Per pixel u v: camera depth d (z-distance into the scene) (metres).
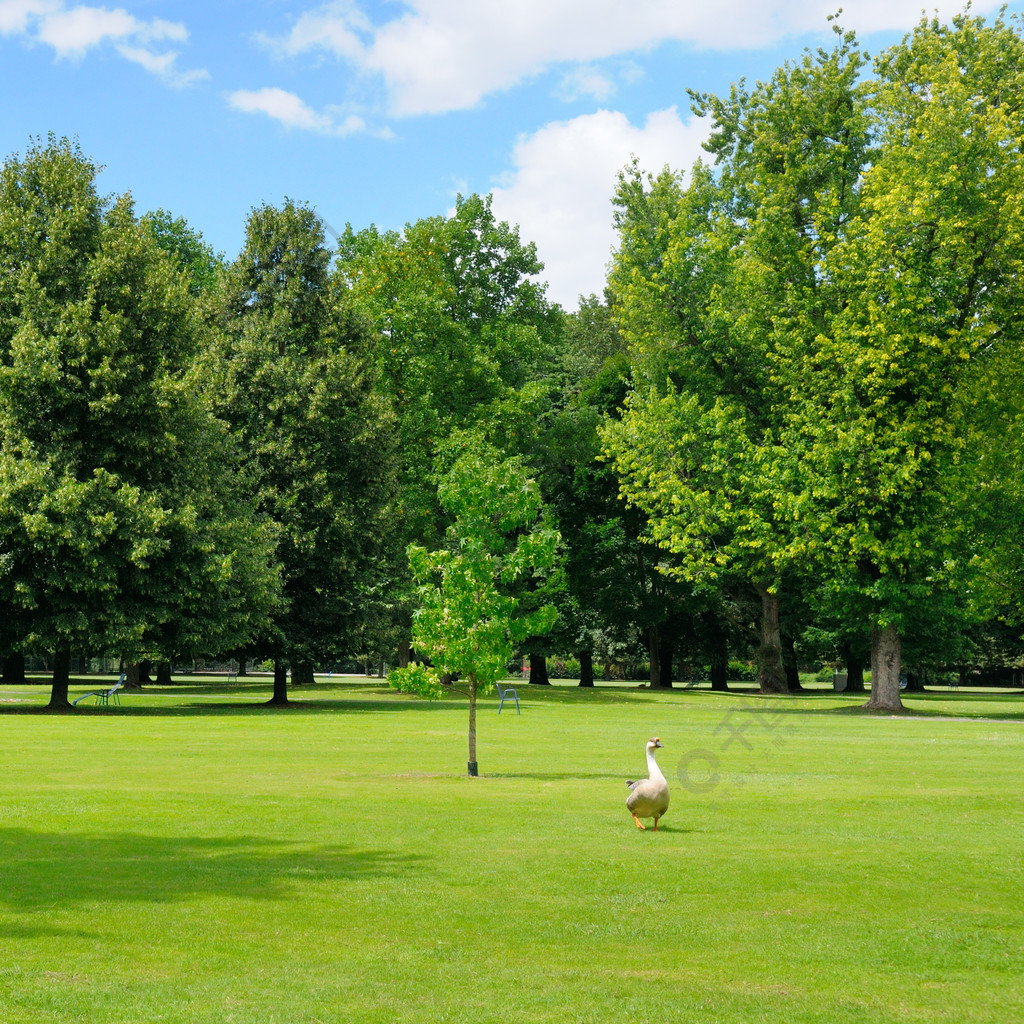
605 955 7.73
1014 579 44.72
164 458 38.41
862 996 6.80
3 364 36.09
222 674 98.38
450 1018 6.29
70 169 39.22
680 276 49.50
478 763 21.02
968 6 43.69
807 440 43.19
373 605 47.09
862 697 60.78
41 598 37.22
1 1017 6.23
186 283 43.19
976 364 42.41
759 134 48.00
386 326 56.09
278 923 8.54
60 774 18.48
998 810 15.00
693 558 49.12
